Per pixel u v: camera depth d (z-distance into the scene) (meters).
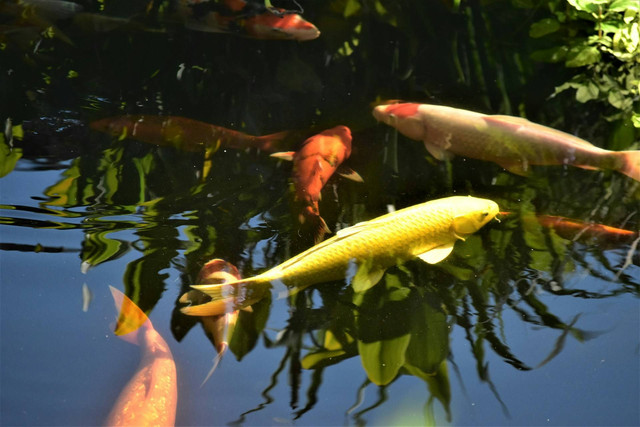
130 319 2.45
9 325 2.41
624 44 4.52
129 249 2.80
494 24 4.84
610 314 2.55
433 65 4.38
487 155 3.47
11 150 3.36
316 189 3.12
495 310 2.58
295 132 3.64
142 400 2.09
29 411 2.11
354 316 2.54
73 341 2.37
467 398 2.23
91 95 3.88
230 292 2.47
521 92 4.12
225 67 4.28
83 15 4.75
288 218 3.01
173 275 2.68
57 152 3.39
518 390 2.27
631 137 3.66
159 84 4.06
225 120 3.75
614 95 4.11
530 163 3.42
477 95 4.07
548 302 2.60
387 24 4.81
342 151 3.34
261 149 3.48
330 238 2.75
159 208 3.05
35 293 2.56
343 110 3.88
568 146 3.33
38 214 2.95
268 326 2.49
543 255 2.83
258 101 3.94
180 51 4.42
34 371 2.25
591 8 4.62
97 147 3.44
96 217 2.97
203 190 3.18
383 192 3.22
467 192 3.24
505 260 2.81
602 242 2.90
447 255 2.71
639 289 2.65
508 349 2.42
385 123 3.74
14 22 4.57
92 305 2.52
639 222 3.02
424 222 2.65
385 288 2.68
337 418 2.14
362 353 2.40
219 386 2.24
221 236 2.89
